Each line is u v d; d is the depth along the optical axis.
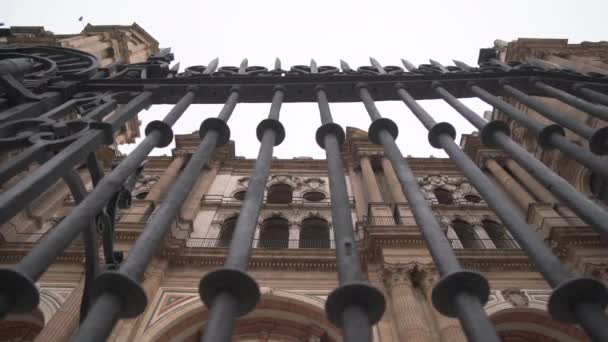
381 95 6.89
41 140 4.41
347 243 3.60
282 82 6.65
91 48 31.08
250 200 4.18
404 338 11.66
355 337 2.79
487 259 15.80
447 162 25.97
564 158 19.84
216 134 5.41
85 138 4.42
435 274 13.92
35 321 14.44
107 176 4.25
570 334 13.99
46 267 3.24
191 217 19.70
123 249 15.76
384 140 5.44
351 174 23.70
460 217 20.62
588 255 14.70
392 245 15.41
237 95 6.30
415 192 4.38
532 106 6.26
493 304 14.27
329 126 5.55
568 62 23.62
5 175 3.82
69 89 5.91
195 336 14.17
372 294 3.04
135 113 5.69
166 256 15.94
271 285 15.25
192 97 6.22
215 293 3.19
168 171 22.75
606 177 4.39
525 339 14.43
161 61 7.23
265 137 5.41
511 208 4.15
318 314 14.41
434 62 7.73
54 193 20.30
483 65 7.67
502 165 24.17
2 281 2.95
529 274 15.55
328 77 6.73
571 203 4.22
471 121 5.91
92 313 2.93
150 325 13.21
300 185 24.16
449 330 11.73
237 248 3.51
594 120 17.89
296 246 18.77
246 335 14.66
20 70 5.59
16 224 17.39
